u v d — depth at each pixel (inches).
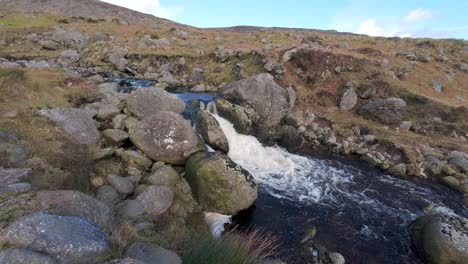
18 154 310.2
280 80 856.3
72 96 520.7
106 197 323.9
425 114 715.4
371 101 774.5
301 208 410.6
